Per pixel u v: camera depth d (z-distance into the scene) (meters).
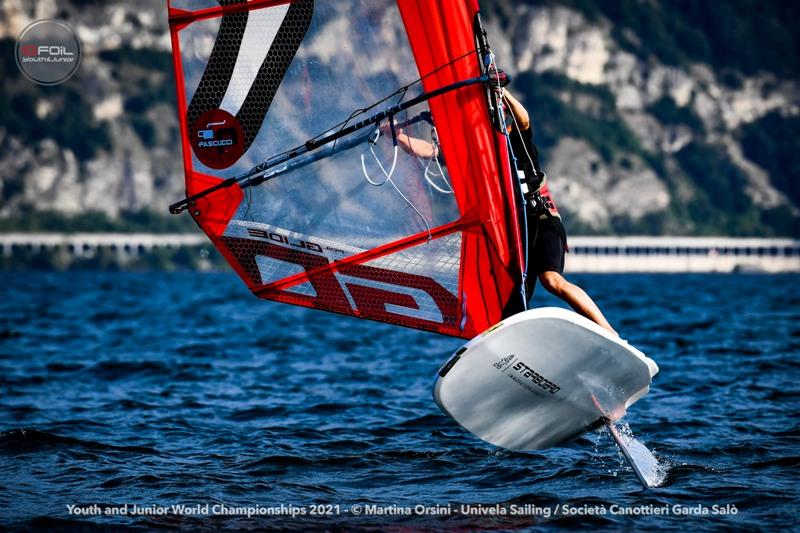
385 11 27.75
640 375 27.28
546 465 32.69
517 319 25.97
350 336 83.94
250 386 52.53
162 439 37.75
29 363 62.75
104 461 33.69
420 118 28.00
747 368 56.41
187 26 27.58
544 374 27.22
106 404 46.16
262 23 27.72
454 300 28.64
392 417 42.41
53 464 33.12
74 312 125.06
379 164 28.19
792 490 28.92
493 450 35.22
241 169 27.95
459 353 26.42
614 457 33.56
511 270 28.30
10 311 126.88
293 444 36.75
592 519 26.39
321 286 28.75
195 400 47.50
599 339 26.31
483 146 27.81
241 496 29.17
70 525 26.09
